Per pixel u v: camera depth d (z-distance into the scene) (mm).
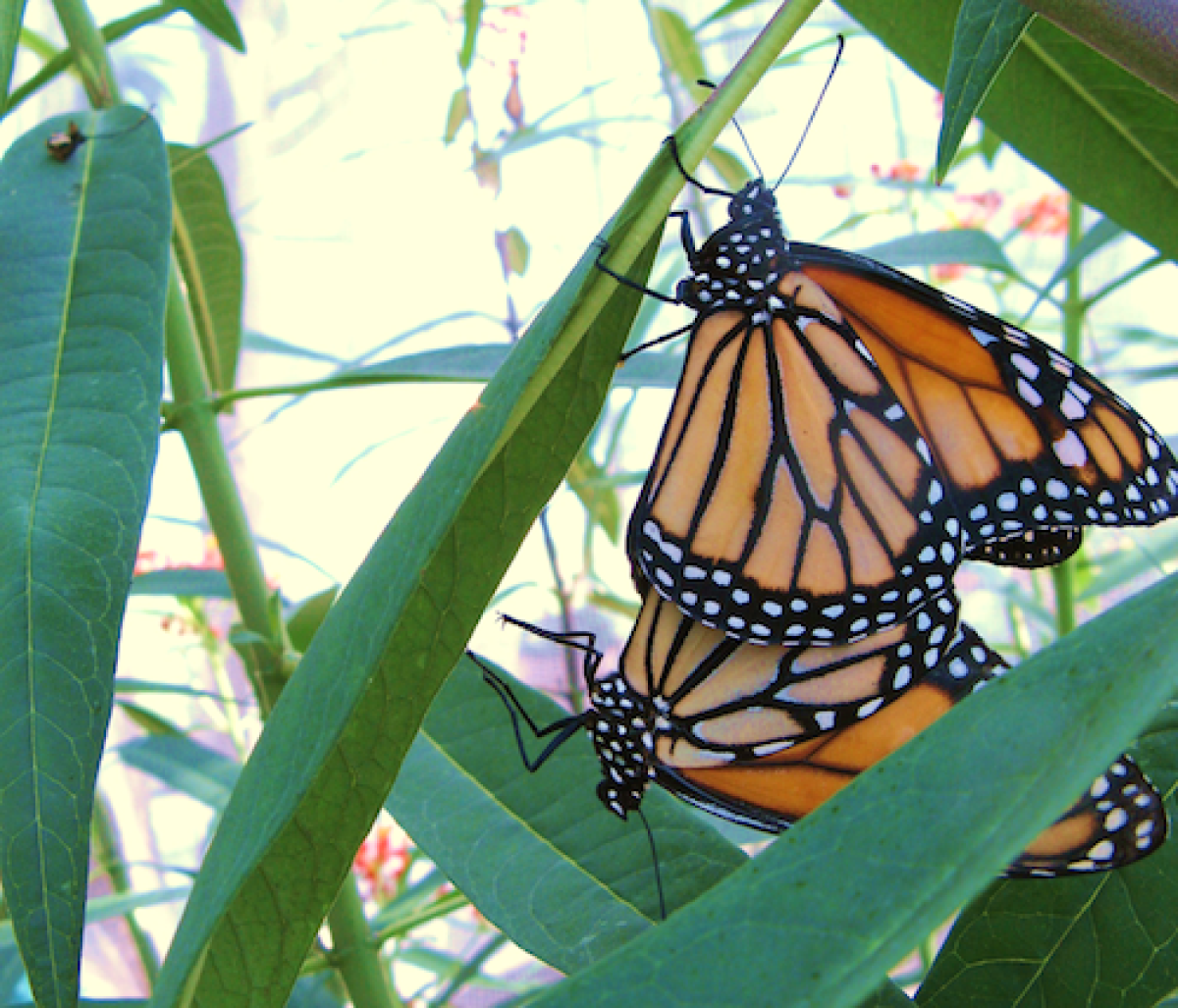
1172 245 332
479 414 264
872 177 538
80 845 290
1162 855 306
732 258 318
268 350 523
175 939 268
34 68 632
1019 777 213
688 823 326
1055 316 572
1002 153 616
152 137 324
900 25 321
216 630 557
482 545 275
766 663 319
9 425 304
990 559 330
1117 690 213
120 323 309
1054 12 268
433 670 275
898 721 322
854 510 316
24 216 319
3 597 295
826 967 205
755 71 267
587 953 316
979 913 310
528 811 329
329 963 358
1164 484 309
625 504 613
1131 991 305
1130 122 325
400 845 486
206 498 360
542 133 483
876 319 320
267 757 268
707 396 317
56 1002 286
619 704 319
